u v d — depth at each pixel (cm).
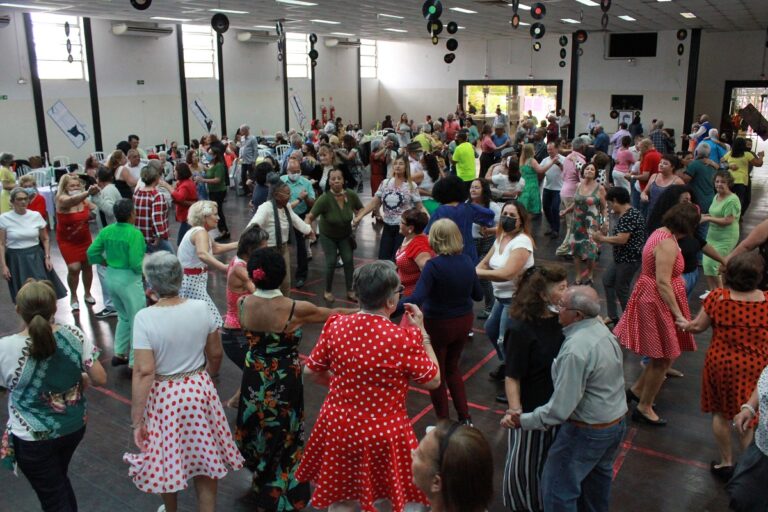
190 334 316
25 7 1388
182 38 1978
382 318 279
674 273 429
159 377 316
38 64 1616
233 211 1301
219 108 2155
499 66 2598
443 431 192
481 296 416
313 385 517
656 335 427
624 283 584
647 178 983
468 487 182
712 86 2223
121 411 477
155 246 652
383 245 666
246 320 330
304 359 568
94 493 375
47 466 307
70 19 1673
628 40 2256
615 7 1531
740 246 491
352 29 2145
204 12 1570
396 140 1155
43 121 1627
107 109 1788
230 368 546
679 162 858
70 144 1698
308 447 297
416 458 195
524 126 1889
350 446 280
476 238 661
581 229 733
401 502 277
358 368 274
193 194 822
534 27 1252
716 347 358
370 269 278
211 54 2122
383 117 2917
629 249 573
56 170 1290
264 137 2022
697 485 380
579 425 288
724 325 352
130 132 1861
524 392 312
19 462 305
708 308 357
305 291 762
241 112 2242
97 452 421
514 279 472
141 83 1875
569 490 289
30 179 709
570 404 276
